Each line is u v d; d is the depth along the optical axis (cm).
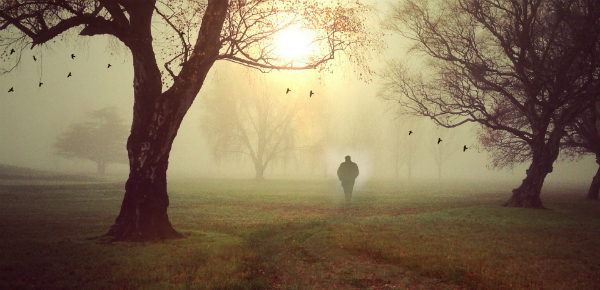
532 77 2091
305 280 664
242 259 784
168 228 1018
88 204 1958
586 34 1717
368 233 1146
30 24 1073
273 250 927
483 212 1758
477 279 665
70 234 1060
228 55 1102
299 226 1312
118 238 969
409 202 2384
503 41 2017
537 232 1210
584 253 896
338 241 1021
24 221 1318
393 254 848
